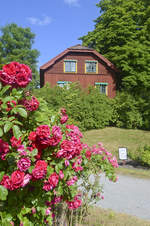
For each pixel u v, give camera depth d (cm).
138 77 2423
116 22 2731
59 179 259
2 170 213
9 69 220
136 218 473
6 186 195
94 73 2520
